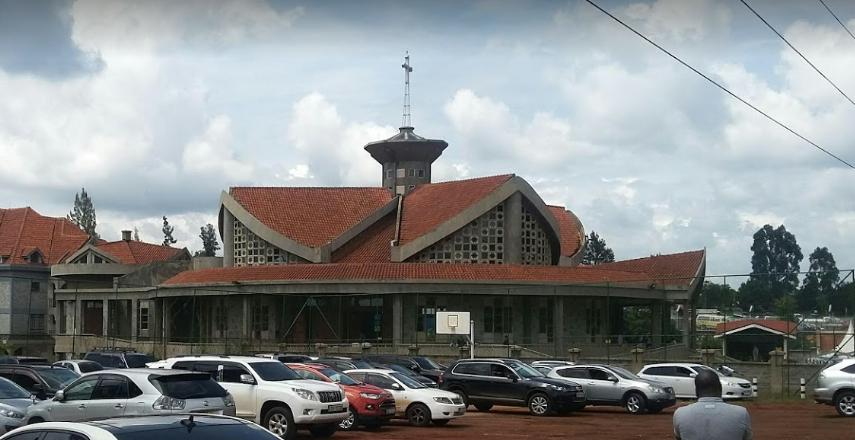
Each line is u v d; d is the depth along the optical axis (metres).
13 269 94.81
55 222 104.62
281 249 75.25
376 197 83.62
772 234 138.38
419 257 72.38
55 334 90.31
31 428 9.92
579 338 69.44
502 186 72.38
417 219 77.38
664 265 80.62
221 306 74.44
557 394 33.09
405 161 85.62
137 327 81.94
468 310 67.44
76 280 90.50
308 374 27.73
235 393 23.48
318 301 71.00
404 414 29.09
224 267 76.50
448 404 28.95
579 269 70.94
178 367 24.36
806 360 49.16
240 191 80.69
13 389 24.36
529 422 30.73
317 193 82.94
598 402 35.31
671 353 65.12
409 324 66.94
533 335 68.75
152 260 96.38
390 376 29.98
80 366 38.25
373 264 69.25
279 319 71.00
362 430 27.56
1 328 94.12
